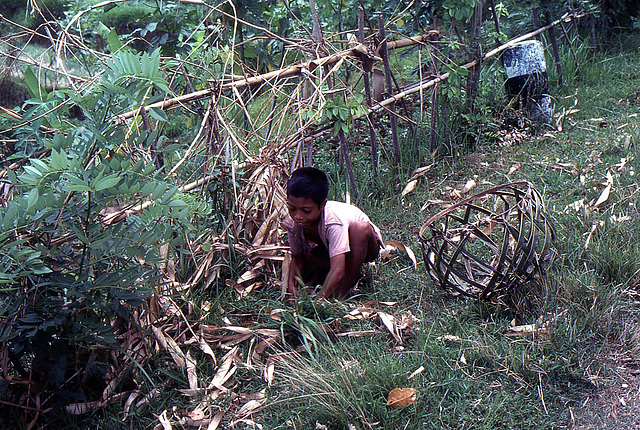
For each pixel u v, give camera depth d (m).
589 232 3.99
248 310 3.58
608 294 3.41
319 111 4.21
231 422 2.88
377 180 5.06
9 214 2.34
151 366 3.17
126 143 3.19
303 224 3.48
